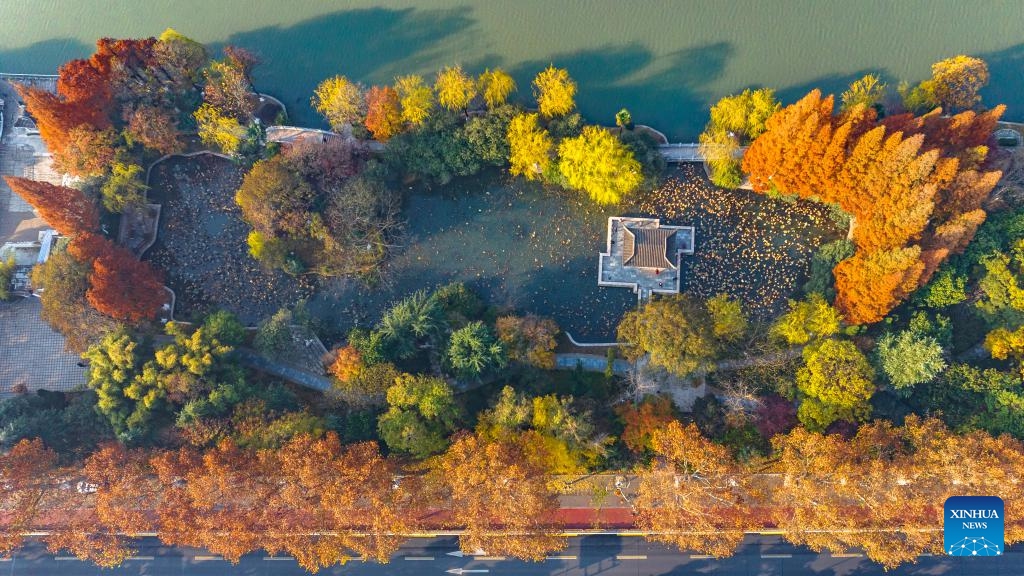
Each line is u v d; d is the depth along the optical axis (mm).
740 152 85375
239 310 87812
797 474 68438
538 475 69062
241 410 74062
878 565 77500
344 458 68625
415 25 93688
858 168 74500
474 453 67875
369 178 84438
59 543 71000
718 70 90875
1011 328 74625
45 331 84625
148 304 78562
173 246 89250
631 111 90000
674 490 68250
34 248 85625
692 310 75938
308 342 84500
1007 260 74938
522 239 88375
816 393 71938
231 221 89938
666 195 87625
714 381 79625
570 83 81812
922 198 71062
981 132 75125
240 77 83000
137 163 86375
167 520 68812
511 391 71938
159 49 81438
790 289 85688
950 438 67812
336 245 84812
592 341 85250
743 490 73125
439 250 88562
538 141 79938
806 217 86750
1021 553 76062
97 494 69250
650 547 78938
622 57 91875
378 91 81312
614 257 86750
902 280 72500
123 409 74875
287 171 83000
